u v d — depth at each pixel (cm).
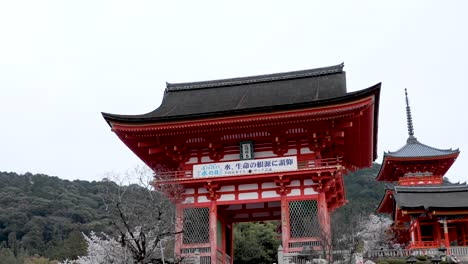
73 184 15375
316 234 2962
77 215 12462
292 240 3000
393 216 6009
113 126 3300
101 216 12688
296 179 3156
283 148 3244
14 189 14100
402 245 6091
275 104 3278
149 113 3547
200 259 3088
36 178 15362
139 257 2625
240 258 6912
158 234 2741
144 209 3062
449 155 6638
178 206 3222
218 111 3136
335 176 3111
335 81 3612
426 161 6731
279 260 2925
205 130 3231
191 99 3812
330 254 2711
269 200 3153
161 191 3133
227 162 3225
